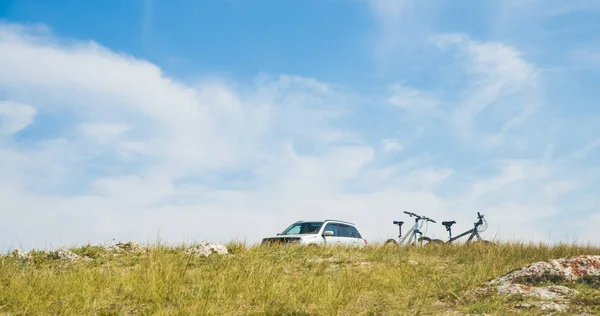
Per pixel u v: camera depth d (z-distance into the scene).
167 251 14.90
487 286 9.43
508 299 8.29
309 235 17.09
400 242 19.30
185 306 8.34
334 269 12.42
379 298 8.98
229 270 11.33
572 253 16.16
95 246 15.98
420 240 19.33
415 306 8.23
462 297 8.73
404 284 10.20
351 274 10.63
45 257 14.35
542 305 7.77
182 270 11.08
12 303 8.97
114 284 10.09
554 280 9.41
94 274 10.77
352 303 8.57
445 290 9.42
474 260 13.84
